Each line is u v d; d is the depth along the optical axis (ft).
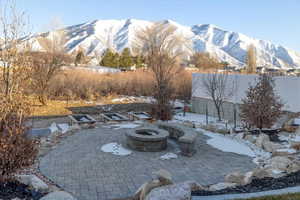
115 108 58.70
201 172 19.27
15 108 13.30
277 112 31.17
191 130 27.89
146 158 22.44
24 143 13.38
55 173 18.39
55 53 54.39
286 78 36.17
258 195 12.17
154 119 42.55
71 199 11.57
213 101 48.19
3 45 13.55
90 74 74.13
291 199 11.34
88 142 27.32
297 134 29.94
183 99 68.23
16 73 13.65
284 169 17.42
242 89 41.96
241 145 27.53
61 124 38.58
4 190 12.38
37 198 12.05
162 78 43.91
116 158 22.20
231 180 15.78
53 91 64.49
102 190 15.74
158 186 12.21
